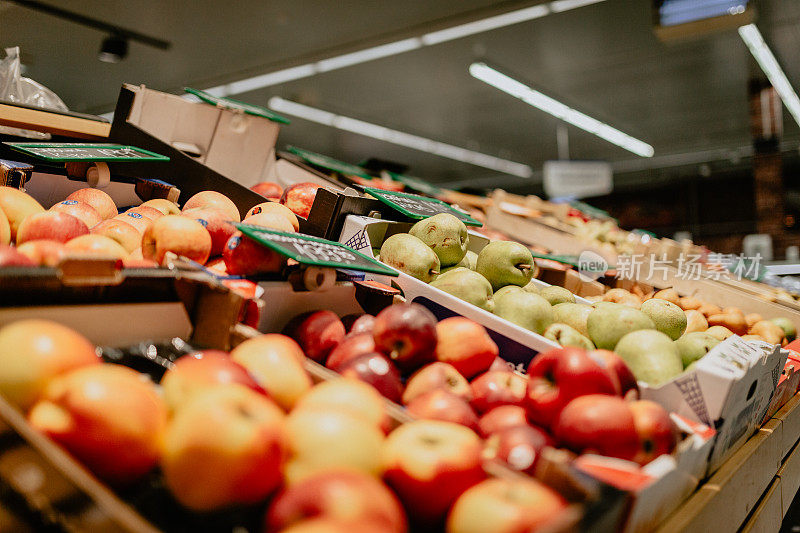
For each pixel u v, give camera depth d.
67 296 0.92
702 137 12.45
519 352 1.37
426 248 1.64
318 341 1.23
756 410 1.51
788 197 13.68
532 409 1.00
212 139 2.37
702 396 1.15
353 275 1.51
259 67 9.18
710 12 5.25
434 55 8.36
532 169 16.20
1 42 8.41
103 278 0.93
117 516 0.54
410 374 1.19
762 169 9.40
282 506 0.61
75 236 1.25
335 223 1.71
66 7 7.23
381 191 1.87
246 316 1.17
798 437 2.04
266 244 1.19
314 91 10.18
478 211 4.24
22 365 0.71
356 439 0.74
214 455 0.62
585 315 1.62
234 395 0.67
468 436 0.81
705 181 15.56
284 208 1.68
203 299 1.12
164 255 1.29
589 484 0.71
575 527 0.60
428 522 0.76
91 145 1.82
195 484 0.62
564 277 2.55
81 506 0.57
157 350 0.97
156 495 0.69
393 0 6.81
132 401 0.68
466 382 1.17
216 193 1.75
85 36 8.25
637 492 0.73
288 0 6.90
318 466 0.71
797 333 2.85
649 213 16.34
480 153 14.56
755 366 1.35
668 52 8.03
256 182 2.61
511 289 1.65
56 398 0.68
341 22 7.45
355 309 1.49
